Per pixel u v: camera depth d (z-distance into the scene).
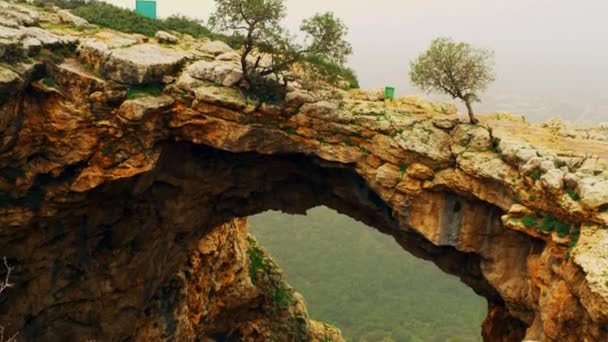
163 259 31.02
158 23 29.80
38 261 25.09
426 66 25.12
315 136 25.31
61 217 24.64
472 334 106.19
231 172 28.78
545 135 24.73
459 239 25.25
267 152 25.52
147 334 32.50
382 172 24.97
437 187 24.59
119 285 28.81
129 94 22.98
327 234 154.75
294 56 24.45
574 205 18.97
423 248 28.66
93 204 25.36
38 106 22.02
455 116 26.06
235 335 46.25
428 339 104.88
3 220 22.55
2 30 20.97
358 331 107.81
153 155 24.55
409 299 122.31
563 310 19.00
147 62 23.19
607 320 16.31
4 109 20.27
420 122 25.19
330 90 26.20
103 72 22.83
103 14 28.08
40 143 22.56
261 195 31.27
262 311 45.91
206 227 32.38
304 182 30.44
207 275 38.72
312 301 118.56
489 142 23.80
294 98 24.73
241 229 45.38
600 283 16.48
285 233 153.75
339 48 24.91
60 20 26.17
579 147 22.98
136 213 27.50
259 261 48.41
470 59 24.45
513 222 21.75
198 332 40.34
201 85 24.02
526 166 20.89
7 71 19.67
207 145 25.75
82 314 28.11
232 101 23.81
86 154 23.27
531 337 21.69
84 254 27.03
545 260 21.00
